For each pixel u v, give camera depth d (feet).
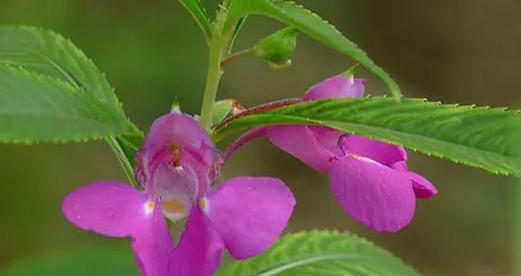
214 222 1.65
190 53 3.79
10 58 1.80
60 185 3.39
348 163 1.71
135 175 1.70
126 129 1.65
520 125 1.68
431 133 1.68
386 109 1.69
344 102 1.69
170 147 1.70
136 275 1.85
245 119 1.71
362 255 1.87
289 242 1.86
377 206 1.69
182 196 1.69
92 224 1.63
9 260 3.10
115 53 3.68
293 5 1.65
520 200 2.04
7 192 3.26
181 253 1.65
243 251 1.65
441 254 3.95
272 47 1.72
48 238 3.17
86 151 3.55
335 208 4.09
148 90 3.69
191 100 3.73
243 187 1.66
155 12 3.84
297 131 1.73
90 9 3.72
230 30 1.72
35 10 3.59
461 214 4.05
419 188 1.72
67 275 1.85
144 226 1.65
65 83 1.64
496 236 3.97
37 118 1.62
